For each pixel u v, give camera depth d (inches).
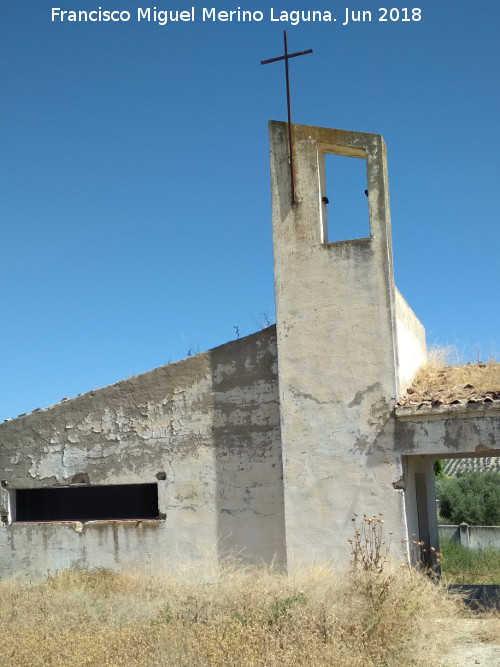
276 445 535.8
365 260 517.0
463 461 1261.1
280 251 538.9
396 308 527.2
